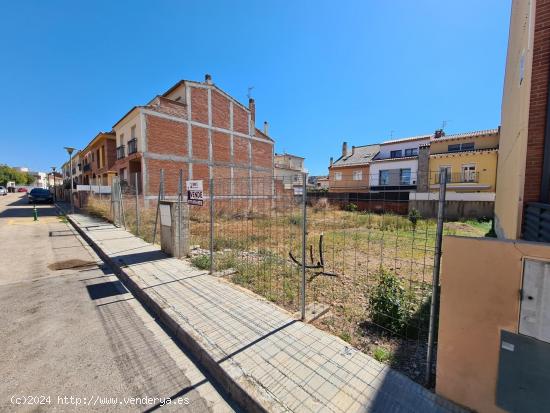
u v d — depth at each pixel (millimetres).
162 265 5250
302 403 1880
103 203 13742
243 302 3553
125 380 2275
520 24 5012
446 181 1922
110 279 4816
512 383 1564
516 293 1523
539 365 1472
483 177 17969
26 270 5344
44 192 24281
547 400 1458
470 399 1736
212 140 18875
